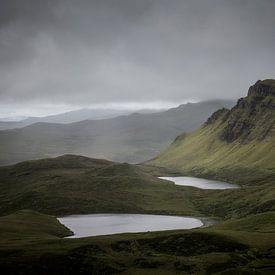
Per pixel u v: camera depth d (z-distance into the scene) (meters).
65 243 114.12
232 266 95.31
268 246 109.88
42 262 96.56
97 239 119.25
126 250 111.75
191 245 115.25
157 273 91.31
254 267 93.81
